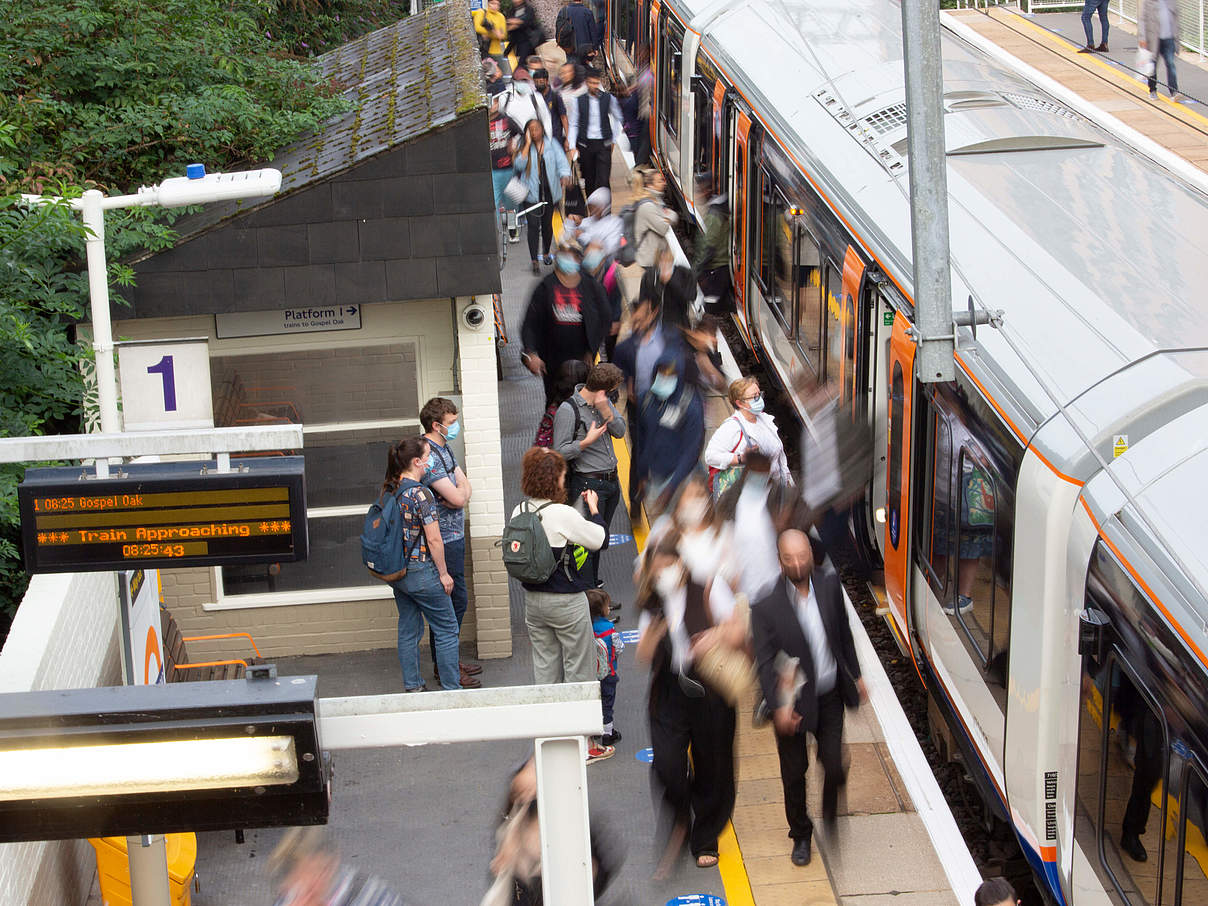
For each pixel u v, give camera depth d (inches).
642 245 735.7
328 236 573.0
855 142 708.0
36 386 530.9
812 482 721.0
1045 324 475.2
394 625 628.1
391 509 545.6
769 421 576.7
